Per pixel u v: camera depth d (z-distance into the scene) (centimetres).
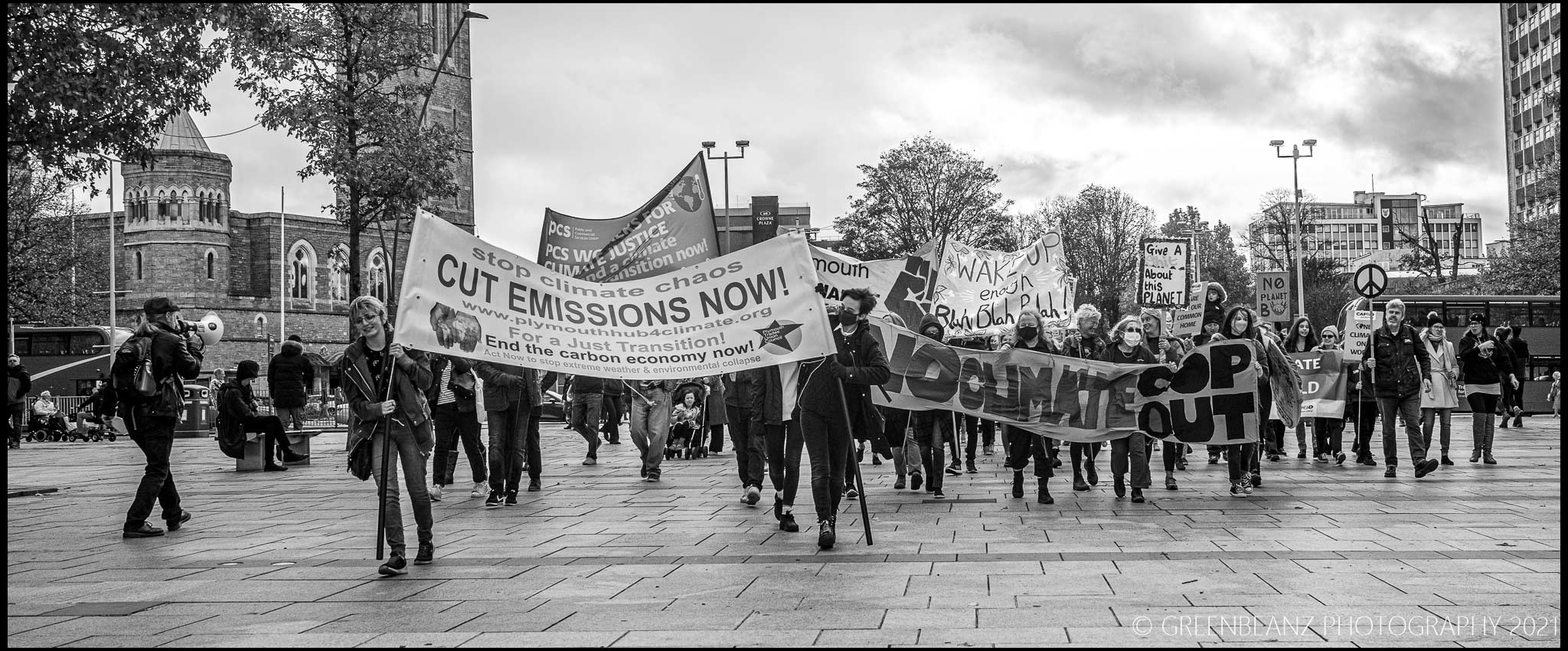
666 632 618
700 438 2116
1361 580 742
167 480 1105
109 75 977
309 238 10044
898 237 6662
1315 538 934
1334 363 1767
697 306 980
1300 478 1512
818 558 865
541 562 864
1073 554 864
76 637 626
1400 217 19612
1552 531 968
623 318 975
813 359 945
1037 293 2519
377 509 1279
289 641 610
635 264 1606
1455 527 996
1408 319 1658
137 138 1095
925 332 1553
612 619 654
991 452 2056
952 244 2483
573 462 1983
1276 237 8912
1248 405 1267
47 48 925
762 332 970
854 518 1124
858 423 990
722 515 1163
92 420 3838
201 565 880
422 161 2084
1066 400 1273
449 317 903
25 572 859
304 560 898
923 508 1208
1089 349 1417
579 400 1878
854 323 1001
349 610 692
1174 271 2597
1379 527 1002
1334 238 19688
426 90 2055
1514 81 8275
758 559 865
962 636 596
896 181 6681
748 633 610
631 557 886
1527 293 5944
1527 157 8025
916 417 1358
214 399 4006
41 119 1034
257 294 9988
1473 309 4400
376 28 1395
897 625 625
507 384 1273
